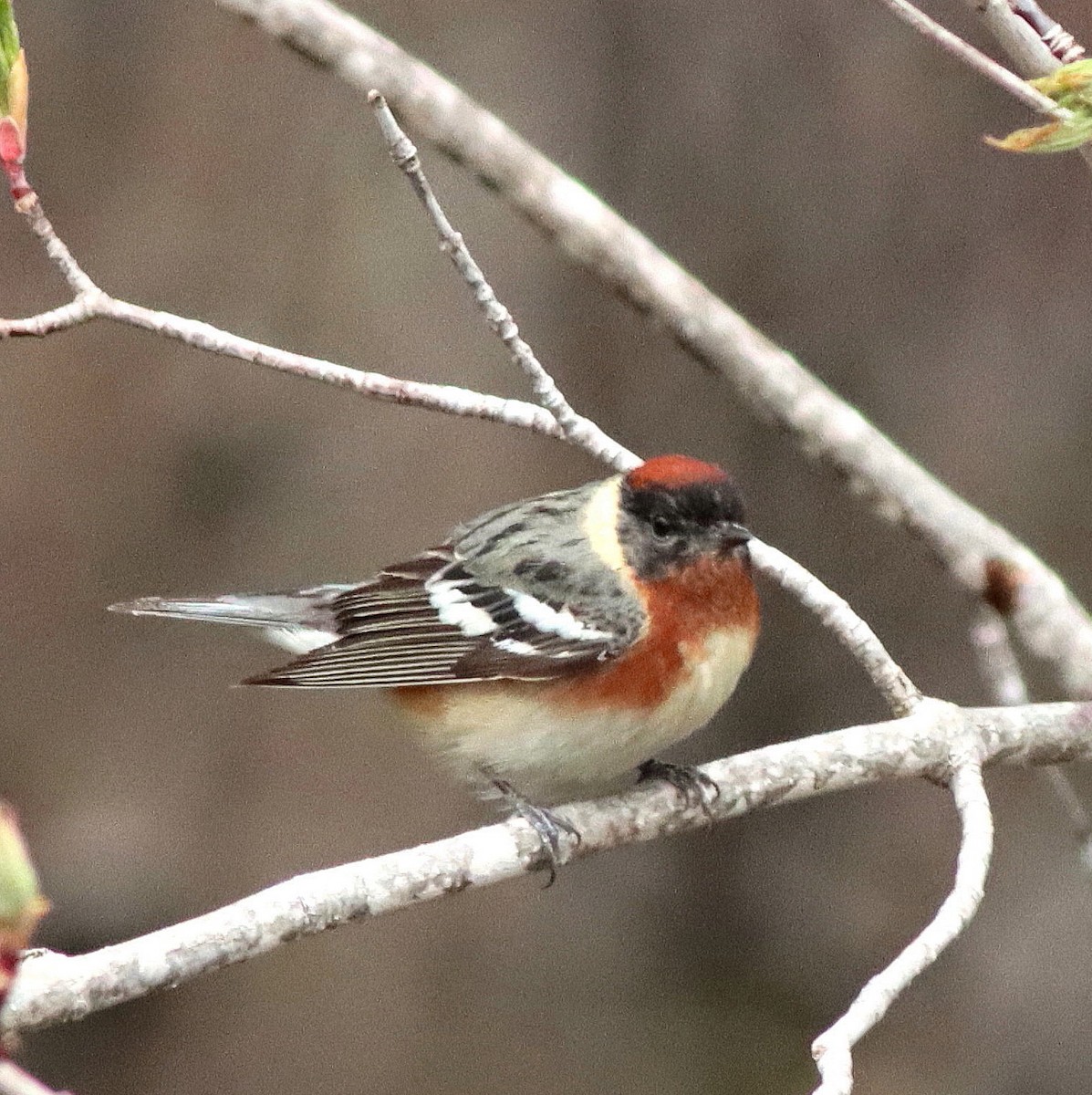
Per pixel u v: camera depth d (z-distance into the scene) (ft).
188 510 44.86
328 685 25.48
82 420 44.62
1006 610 14.58
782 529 45.88
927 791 46.93
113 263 44.39
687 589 24.30
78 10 44.47
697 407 45.32
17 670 44.55
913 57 43.78
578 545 25.17
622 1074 45.19
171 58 44.55
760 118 44.45
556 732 24.82
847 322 44.52
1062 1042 44.55
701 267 44.70
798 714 46.37
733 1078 45.19
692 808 22.98
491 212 44.32
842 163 44.32
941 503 15.16
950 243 44.16
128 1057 44.55
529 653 24.53
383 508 44.55
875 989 18.17
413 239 44.24
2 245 44.06
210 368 44.47
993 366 44.16
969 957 45.83
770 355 16.17
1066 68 16.31
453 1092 44.70
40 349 44.45
